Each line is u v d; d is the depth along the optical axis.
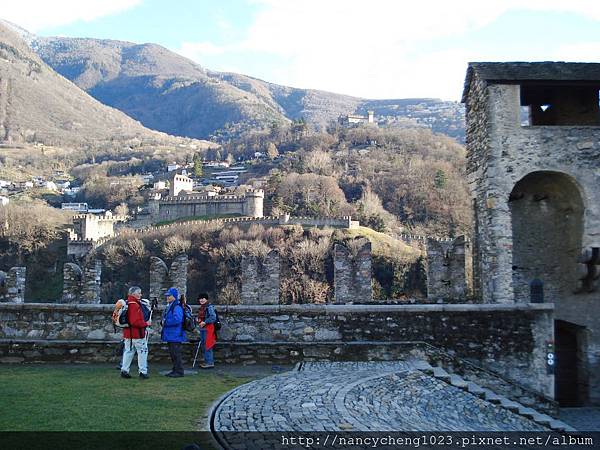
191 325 13.79
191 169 191.88
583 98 21.78
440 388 13.45
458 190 123.81
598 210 19.70
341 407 10.34
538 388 16.66
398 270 61.59
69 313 15.85
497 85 20.03
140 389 11.57
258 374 13.83
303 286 71.69
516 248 21.05
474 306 16.77
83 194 173.62
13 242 98.62
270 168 175.38
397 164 145.25
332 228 98.06
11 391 11.07
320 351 15.55
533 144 19.84
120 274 84.62
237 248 82.12
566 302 20.70
